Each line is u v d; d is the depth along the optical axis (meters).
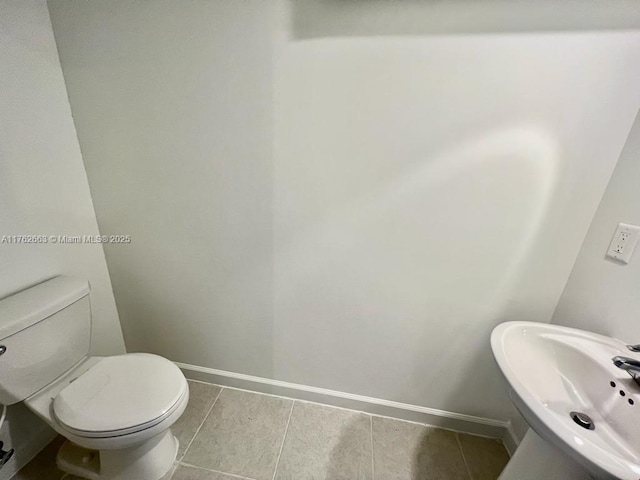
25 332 0.93
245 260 1.26
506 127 0.93
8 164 0.99
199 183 1.18
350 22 0.90
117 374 1.06
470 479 1.17
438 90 0.92
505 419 1.31
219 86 1.03
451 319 1.20
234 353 1.46
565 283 1.07
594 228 0.96
